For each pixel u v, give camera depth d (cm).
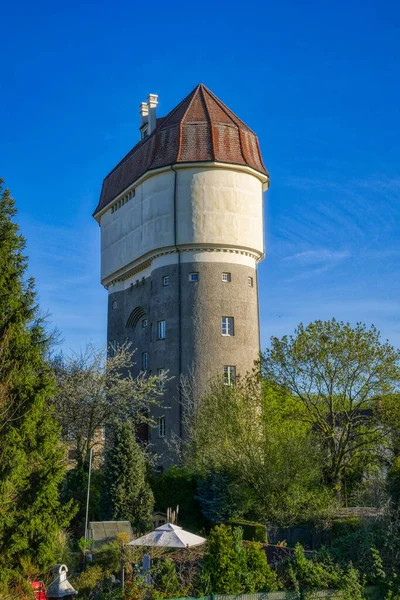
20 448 2245
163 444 4769
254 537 2936
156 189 5069
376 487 3038
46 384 2353
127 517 3284
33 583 2192
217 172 4959
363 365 3728
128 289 5703
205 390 4688
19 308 2389
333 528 2814
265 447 3369
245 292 4969
